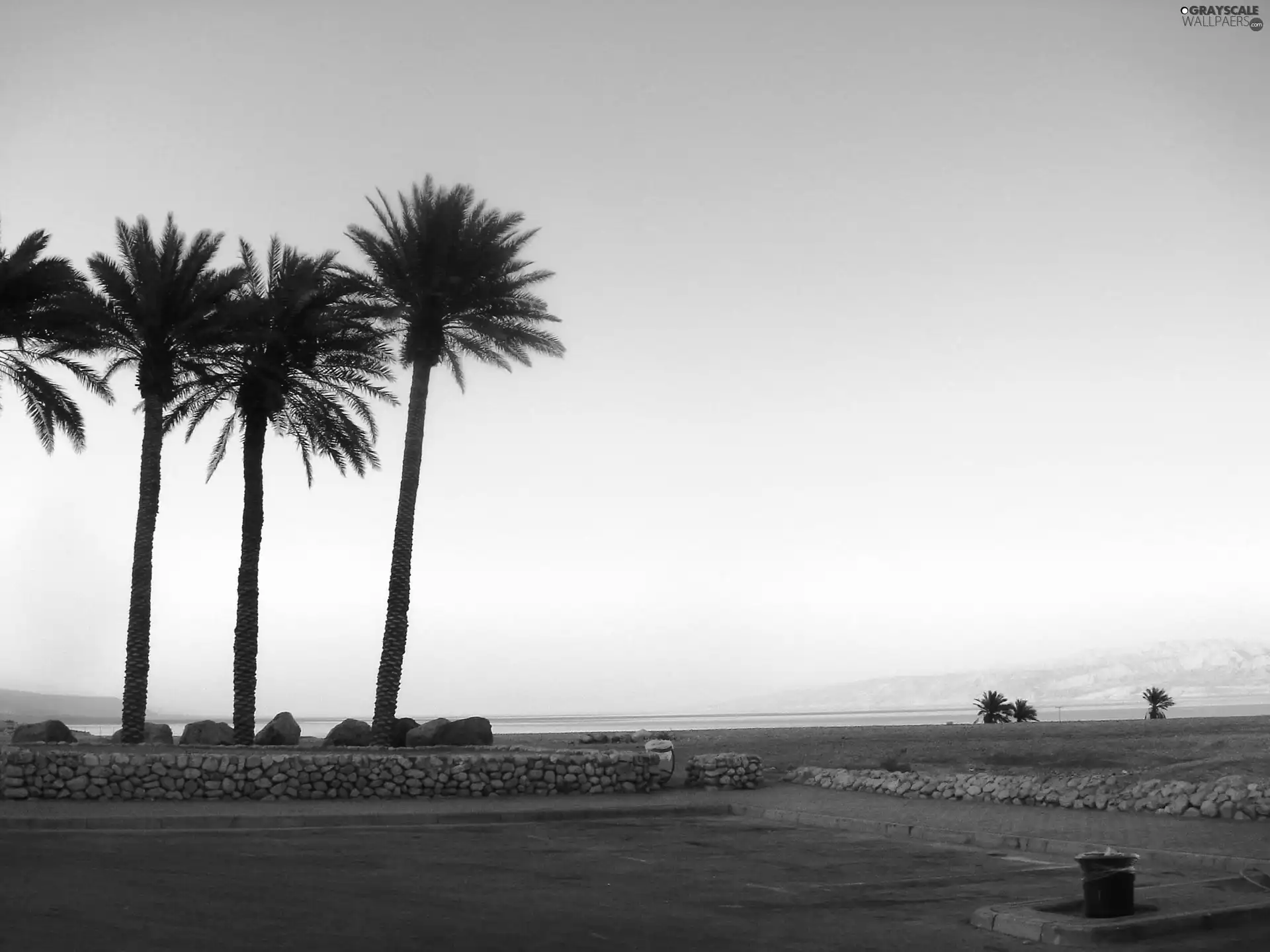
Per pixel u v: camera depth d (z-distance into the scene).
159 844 16.97
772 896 13.79
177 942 9.95
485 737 35.06
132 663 33.47
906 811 23.20
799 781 30.30
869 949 10.93
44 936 9.89
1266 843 17.77
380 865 15.48
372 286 35.91
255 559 36.25
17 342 32.03
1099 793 23.25
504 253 36.28
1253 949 10.95
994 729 58.50
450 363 37.78
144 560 33.84
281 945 10.05
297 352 36.16
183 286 33.78
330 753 27.77
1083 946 11.05
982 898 13.87
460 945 10.45
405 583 34.97
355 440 36.28
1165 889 13.49
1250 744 36.25
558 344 36.56
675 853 17.72
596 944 10.73
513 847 18.12
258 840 17.98
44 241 31.41
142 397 34.38
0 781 22.06
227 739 35.16
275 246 36.88
